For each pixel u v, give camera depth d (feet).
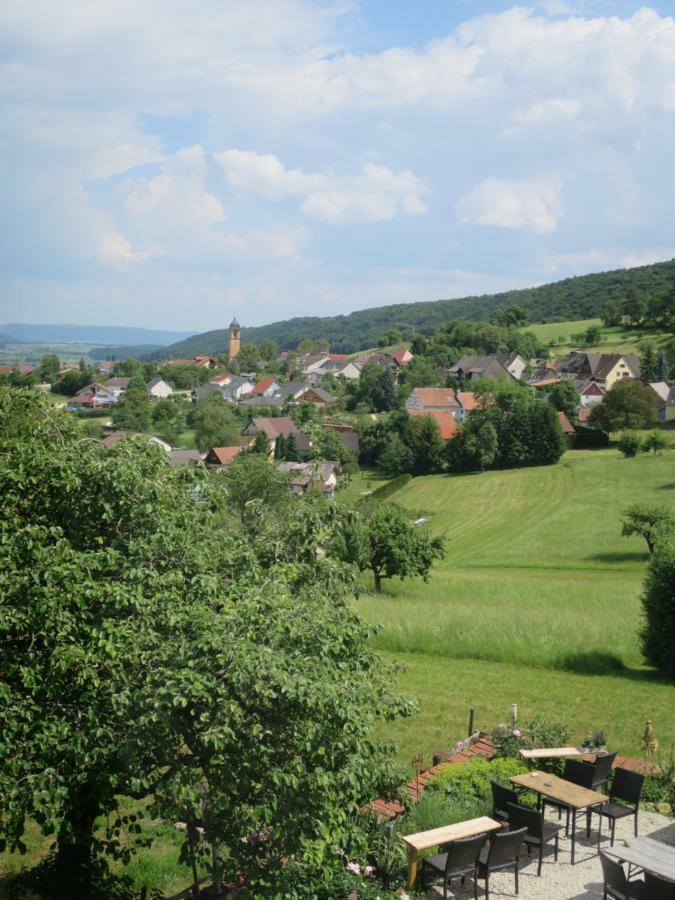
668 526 180.45
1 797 29.91
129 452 39.19
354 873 35.86
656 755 57.62
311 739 29.30
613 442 378.12
